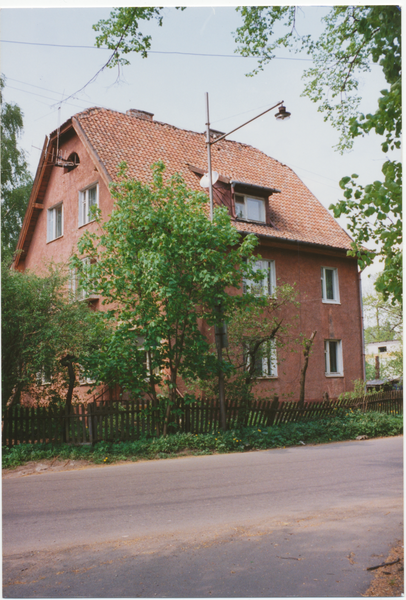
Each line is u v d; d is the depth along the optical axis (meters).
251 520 5.59
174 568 4.19
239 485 7.56
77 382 11.96
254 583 3.81
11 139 24.22
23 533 5.37
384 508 5.98
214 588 3.74
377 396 17.22
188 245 11.39
